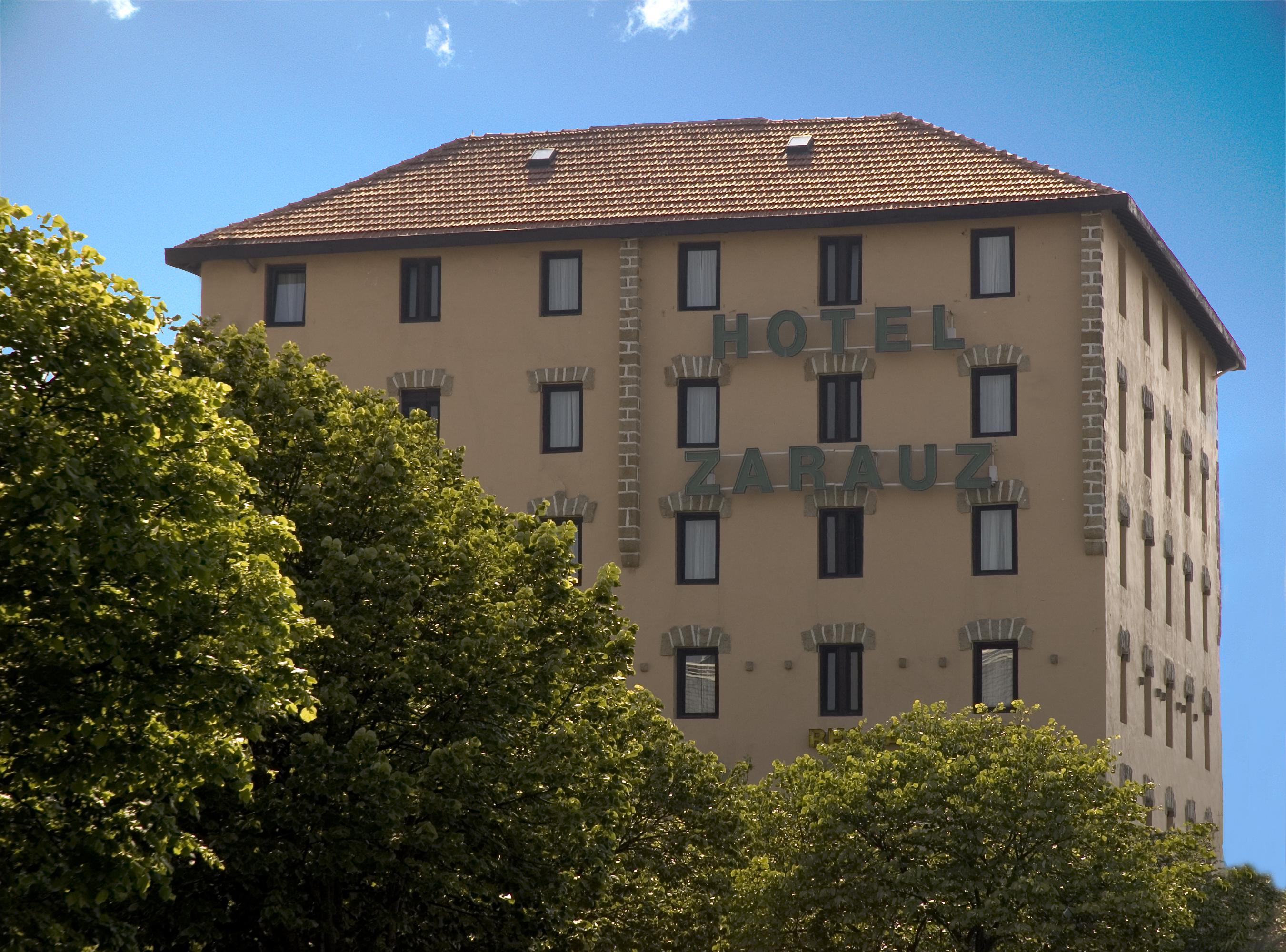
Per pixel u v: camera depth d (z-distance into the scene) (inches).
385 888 1067.9
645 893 1307.8
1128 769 1948.8
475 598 1090.1
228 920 999.0
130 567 721.0
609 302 2018.9
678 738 1374.3
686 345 1991.9
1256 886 1670.8
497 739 1038.4
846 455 1940.2
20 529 700.7
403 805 968.9
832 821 1370.6
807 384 1963.6
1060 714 1865.2
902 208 1950.1
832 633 1911.9
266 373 1118.4
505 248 2052.2
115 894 743.7
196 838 858.8
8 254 727.1
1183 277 2218.3
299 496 1067.9
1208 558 2455.7
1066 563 1887.3
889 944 1396.4
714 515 1963.6
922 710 1505.9
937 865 1346.0
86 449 731.4
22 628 721.6
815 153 2075.5
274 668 795.4
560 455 1998.0
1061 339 1923.0
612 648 1131.3
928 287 1956.2
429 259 2069.4
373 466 1070.4
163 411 754.8
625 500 1959.9
